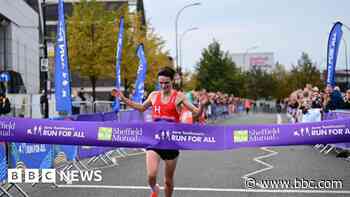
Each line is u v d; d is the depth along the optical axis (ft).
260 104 236.02
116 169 37.11
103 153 42.34
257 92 271.28
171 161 21.24
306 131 22.88
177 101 21.45
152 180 20.62
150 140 21.83
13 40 142.51
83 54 114.52
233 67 218.38
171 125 21.56
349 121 22.82
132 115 59.00
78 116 38.81
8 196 26.17
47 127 23.57
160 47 150.30
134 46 126.11
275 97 273.33
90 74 116.67
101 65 115.14
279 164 39.32
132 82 129.70
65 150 35.22
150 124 21.79
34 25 179.83
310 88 64.49
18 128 23.67
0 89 74.90
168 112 21.61
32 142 23.66
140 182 30.76
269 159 42.93
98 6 117.60
